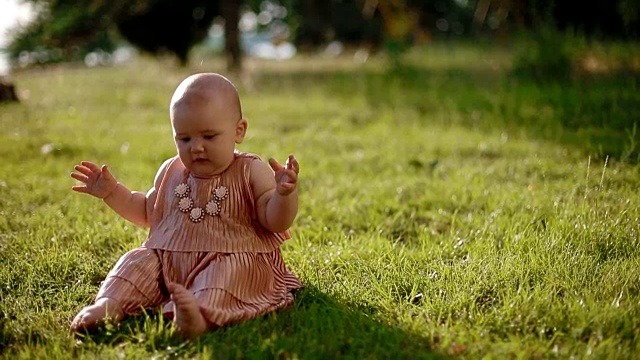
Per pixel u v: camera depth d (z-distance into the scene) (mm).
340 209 5117
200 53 25156
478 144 7273
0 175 5957
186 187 3416
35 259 4051
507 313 3217
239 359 2875
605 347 2914
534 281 3621
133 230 4660
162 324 3102
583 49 12352
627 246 3996
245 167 3393
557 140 7137
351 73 15453
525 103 9211
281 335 3049
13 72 15383
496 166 6246
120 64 21766
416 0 18609
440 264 3963
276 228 3303
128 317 3250
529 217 4598
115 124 8984
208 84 3291
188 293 2969
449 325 3186
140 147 7340
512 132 7871
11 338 3146
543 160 6297
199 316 3002
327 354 2877
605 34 14523
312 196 5531
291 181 3170
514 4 12703
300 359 2836
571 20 14320
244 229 3363
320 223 4793
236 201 3359
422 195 5504
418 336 3066
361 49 21078
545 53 11539
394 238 4691
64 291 3701
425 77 13062
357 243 4363
